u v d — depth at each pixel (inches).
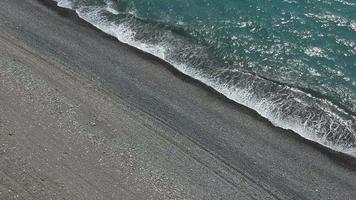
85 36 1270.9
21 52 1195.3
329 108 1125.1
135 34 1286.9
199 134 1064.2
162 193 940.6
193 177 978.1
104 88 1135.0
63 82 1131.9
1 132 999.0
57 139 1003.3
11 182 919.7
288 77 1191.6
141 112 1093.8
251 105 1133.7
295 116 1107.3
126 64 1203.2
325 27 1301.7
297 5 1357.0
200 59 1228.5
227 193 963.3
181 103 1125.7
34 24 1285.7
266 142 1063.0
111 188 934.4
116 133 1034.7
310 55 1238.9
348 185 1001.5
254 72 1203.2
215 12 1344.7
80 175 947.3
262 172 1008.2
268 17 1328.7
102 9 1349.7
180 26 1310.3
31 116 1040.2
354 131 1079.6
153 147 1021.8
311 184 997.2
